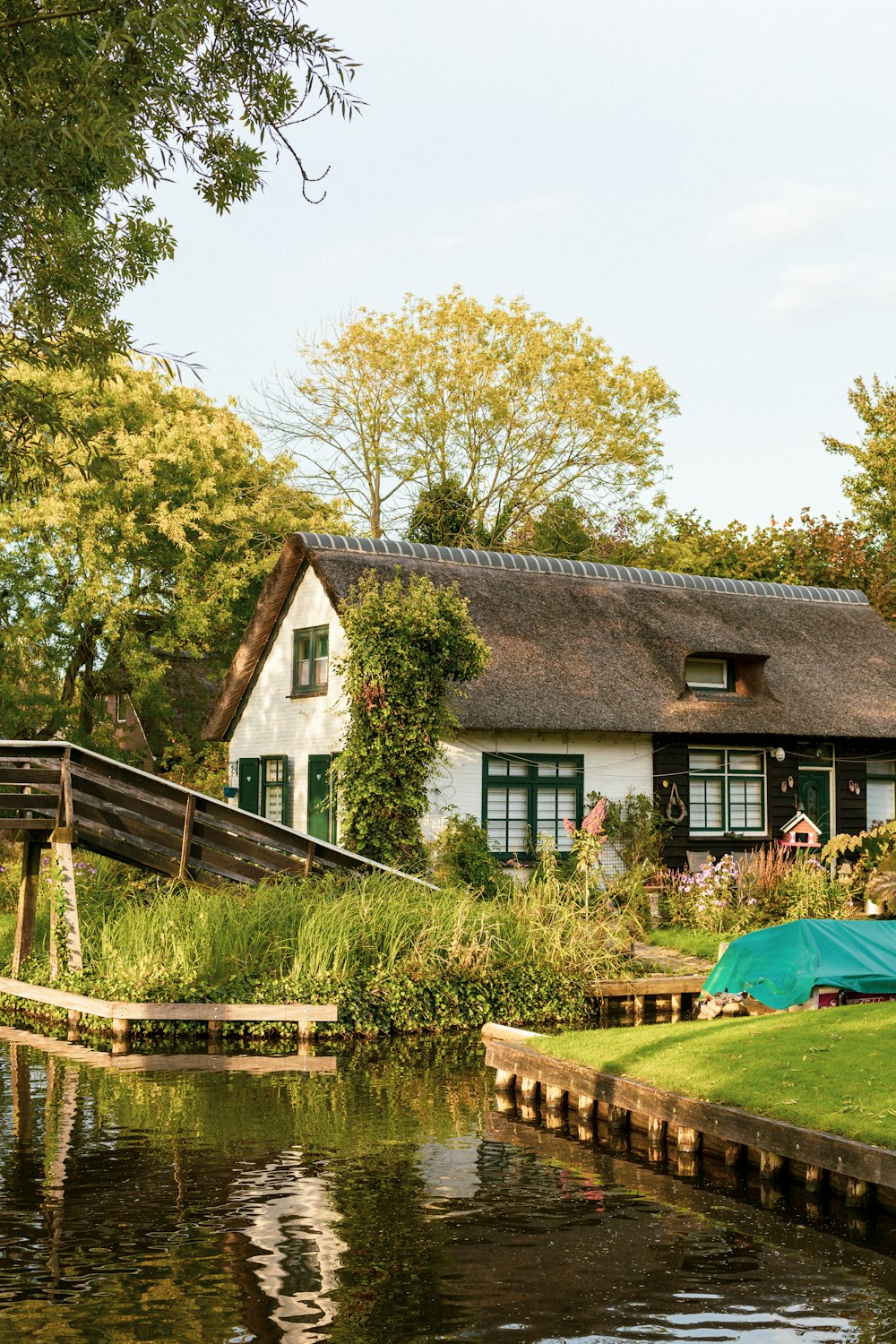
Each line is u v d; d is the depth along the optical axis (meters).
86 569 34.03
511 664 26.58
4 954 20.81
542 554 46.03
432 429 46.62
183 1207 9.29
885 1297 7.67
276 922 18.44
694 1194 9.81
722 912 23.00
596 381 47.41
